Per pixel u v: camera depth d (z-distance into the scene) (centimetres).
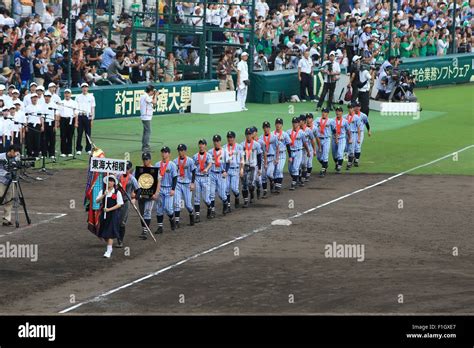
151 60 6028
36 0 5797
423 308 2541
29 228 3359
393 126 5675
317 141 4256
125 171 3097
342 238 3259
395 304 2573
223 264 2953
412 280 2794
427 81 7475
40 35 5266
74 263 2964
